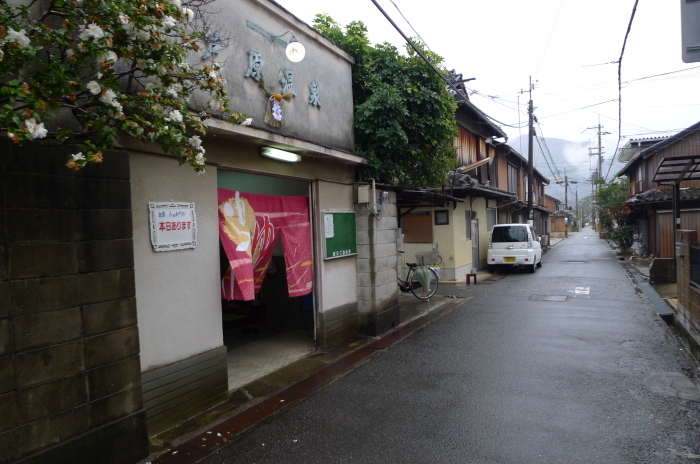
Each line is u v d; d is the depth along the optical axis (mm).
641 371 5750
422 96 8242
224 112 3762
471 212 17094
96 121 3076
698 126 16078
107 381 3465
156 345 4309
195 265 4754
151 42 3121
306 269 6770
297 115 6277
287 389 5445
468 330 8156
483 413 4602
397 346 7238
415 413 4648
